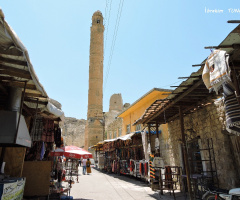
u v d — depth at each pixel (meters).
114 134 24.17
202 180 6.51
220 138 6.56
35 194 6.06
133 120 18.34
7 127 4.16
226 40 3.28
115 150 17.55
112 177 15.16
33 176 6.21
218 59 3.75
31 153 7.29
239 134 4.17
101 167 22.70
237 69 3.84
